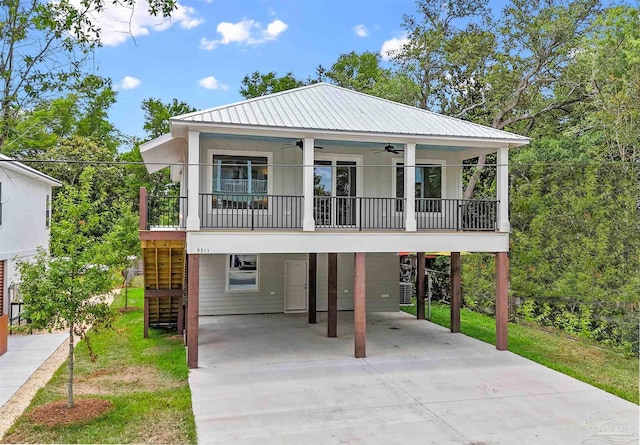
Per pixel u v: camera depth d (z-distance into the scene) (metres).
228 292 16.31
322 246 10.55
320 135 10.49
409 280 21.36
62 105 15.88
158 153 13.16
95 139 30.53
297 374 9.50
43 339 12.43
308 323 14.84
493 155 22.59
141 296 20.98
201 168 11.59
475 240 11.48
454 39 23.17
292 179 12.23
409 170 11.13
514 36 21.23
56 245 7.09
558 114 22.64
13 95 9.60
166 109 32.25
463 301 18.80
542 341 12.79
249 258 16.53
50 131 28.02
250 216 11.88
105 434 6.49
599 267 12.94
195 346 9.88
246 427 6.82
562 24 19.50
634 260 12.29
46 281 6.91
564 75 20.36
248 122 10.03
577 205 13.76
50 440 6.28
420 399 8.08
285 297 16.80
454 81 25.50
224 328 14.06
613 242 12.75
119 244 8.30
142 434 6.52
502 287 11.65
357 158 12.92
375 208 12.98
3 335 10.98
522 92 21.94
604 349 11.96
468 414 7.41
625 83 15.06
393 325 14.80
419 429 6.81
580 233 13.70
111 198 28.23
